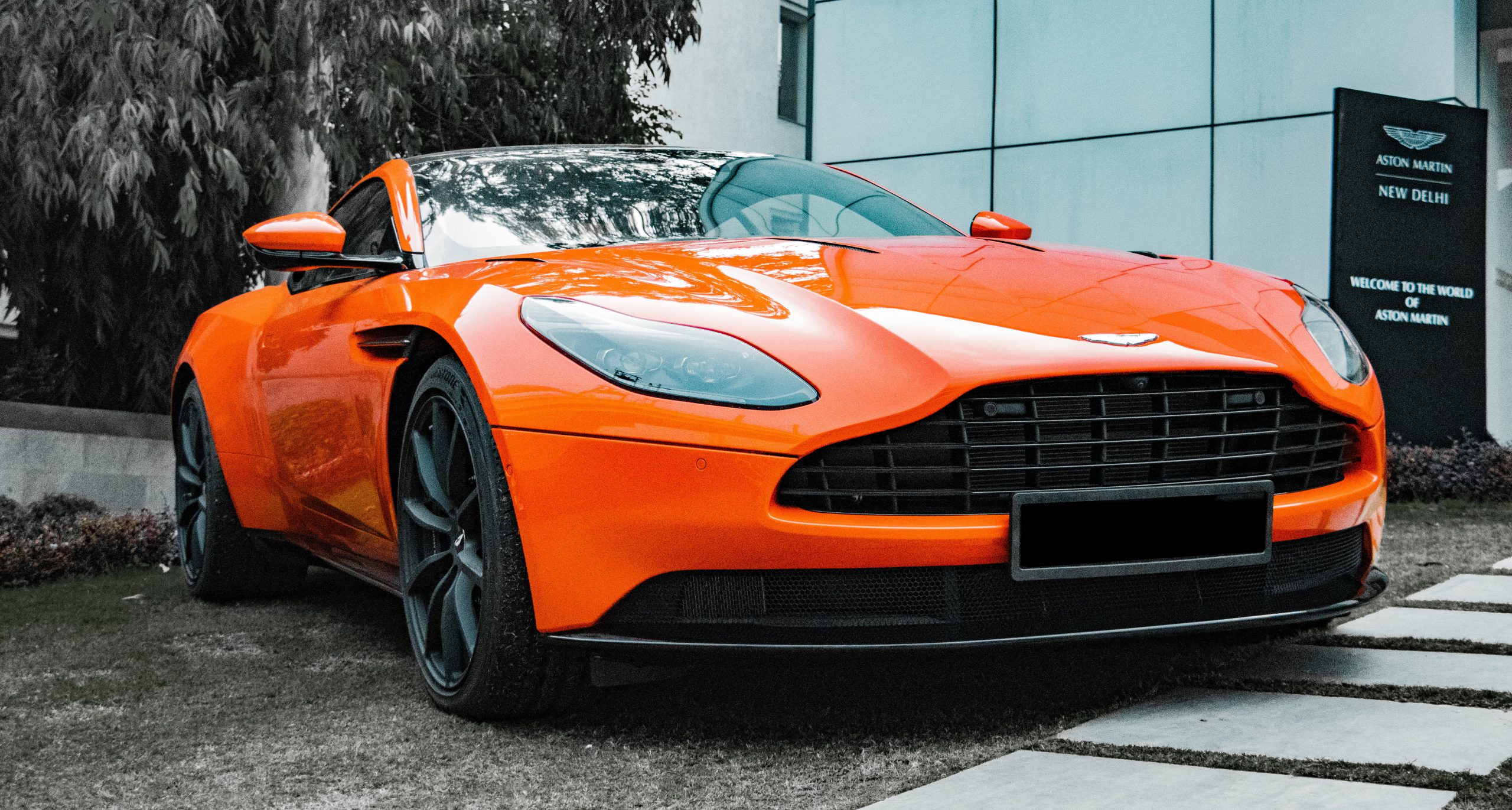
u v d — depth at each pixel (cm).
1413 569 353
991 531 186
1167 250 902
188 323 632
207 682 251
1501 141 997
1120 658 241
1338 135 670
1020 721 197
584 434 189
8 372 626
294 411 298
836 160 1062
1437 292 689
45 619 337
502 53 748
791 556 182
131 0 508
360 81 585
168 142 554
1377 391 231
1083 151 939
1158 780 160
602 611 189
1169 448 197
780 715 207
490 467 203
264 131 564
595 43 743
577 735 201
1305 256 844
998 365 188
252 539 354
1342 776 157
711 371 189
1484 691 197
